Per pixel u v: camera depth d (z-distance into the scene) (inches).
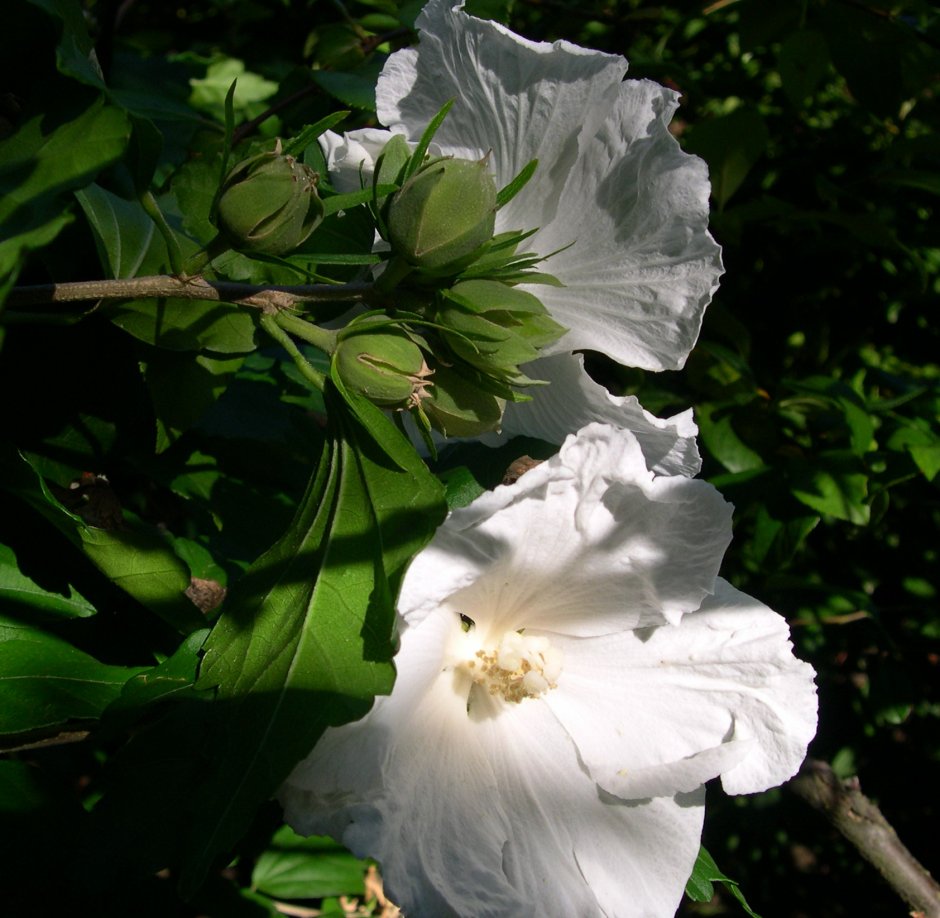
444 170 7.3
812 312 19.5
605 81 8.1
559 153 8.4
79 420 9.7
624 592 9.0
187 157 12.7
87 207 8.8
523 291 7.9
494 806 8.8
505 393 7.8
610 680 9.4
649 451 8.9
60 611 8.7
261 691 7.1
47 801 8.4
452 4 8.4
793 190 20.5
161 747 8.1
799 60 16.7
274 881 13.7
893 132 20.9
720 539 8.5
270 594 7.3
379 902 16.0
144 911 8.7
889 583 19.1
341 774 7.4
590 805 9.1
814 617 16.6
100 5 14.2
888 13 16.2
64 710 8.0
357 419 7.5
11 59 8.2
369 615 7.1
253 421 11.3
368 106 12.1
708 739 9.1
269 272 9.1
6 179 7.1
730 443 16.3
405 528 7.2
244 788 6.8
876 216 16.6
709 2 18.0
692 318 8.1
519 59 8.3
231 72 18.2
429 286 7.9
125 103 12.5
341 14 15.5
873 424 15.6
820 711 19.3
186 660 8.1
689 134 16.7
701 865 9.4
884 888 25.6
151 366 9.3
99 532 8.3
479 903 7.9
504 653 9.1
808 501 15.1
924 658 19.6
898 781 22.4
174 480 10.3
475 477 9.0
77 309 9.6
